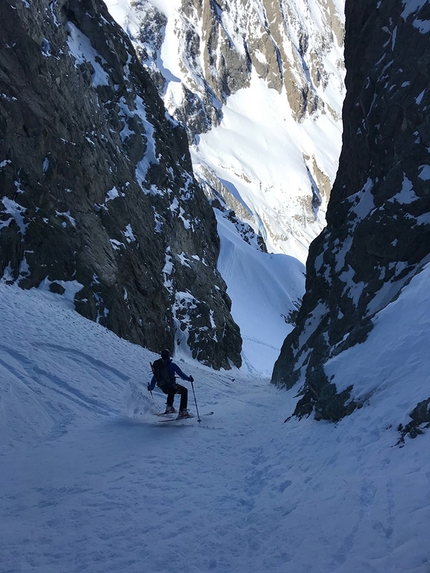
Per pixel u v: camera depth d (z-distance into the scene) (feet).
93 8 116.78
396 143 63.67
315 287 78.33
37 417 30.37
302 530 15.34
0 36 75.92
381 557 12.51
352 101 81.92
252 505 19.12
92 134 95.81
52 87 84.58
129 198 103.60
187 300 116.78
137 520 17.40
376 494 15.88
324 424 26.86
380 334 29.25
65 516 17.56
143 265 96.37
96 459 24.59
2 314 45.57
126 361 50.90
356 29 81.51
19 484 20.61
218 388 70.95
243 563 14.38
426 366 23.31
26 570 13.93
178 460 25.22
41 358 39.55
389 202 60.44
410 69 64.59
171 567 14.26
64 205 76.95
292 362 77.36
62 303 66.13
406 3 69.72
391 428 20.70
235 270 278.46
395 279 57.00
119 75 120.06
